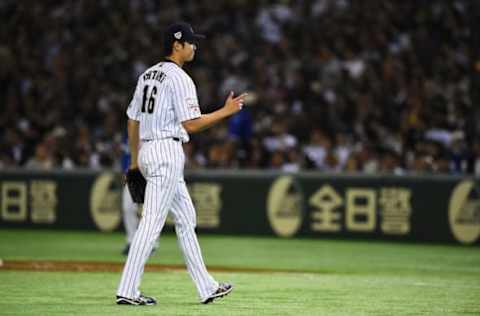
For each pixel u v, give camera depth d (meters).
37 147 77.00
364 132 74.25
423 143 67.12
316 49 84.56
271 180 65.94
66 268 42.59
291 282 37.53
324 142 72.06
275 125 75.19
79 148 76.12
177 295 32.28
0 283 35.78
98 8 94.00
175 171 28.78
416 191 62.38
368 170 67.94
